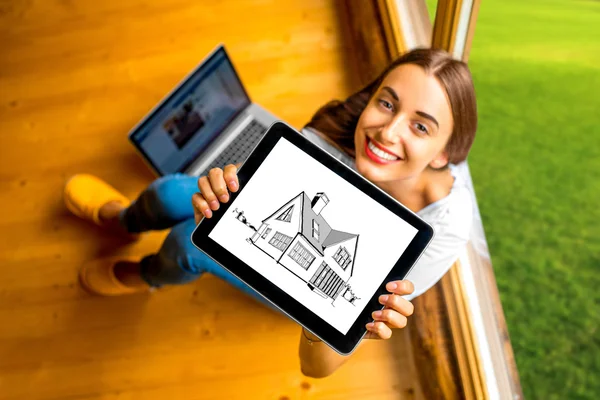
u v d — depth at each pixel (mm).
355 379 1366
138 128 1229
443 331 1220
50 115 1596
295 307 779
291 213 786
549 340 1224
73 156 1557
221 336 1413
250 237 786
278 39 1640
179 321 1427
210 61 1272
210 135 1403
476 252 1283
